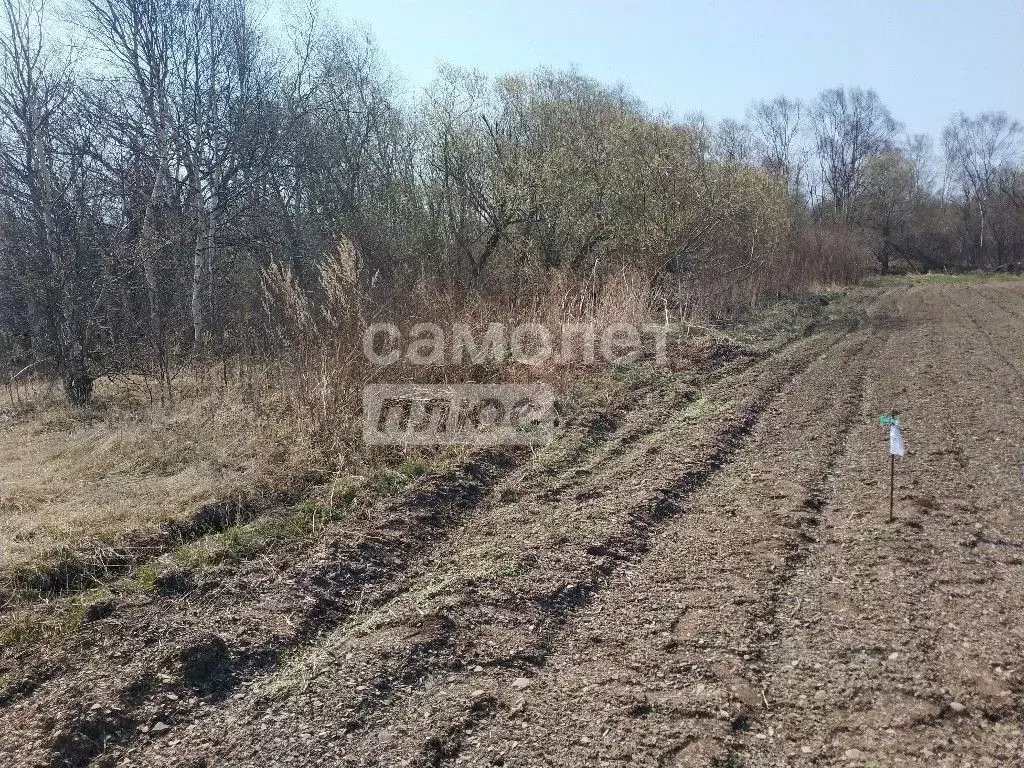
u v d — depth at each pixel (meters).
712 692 3.42
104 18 12.98
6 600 4.53
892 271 47.81
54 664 3.82
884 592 4.24
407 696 3.51
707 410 8.63
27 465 7.04
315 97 18.20
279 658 3.93
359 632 4.13
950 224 48.94
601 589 4.55
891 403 8.84
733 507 5.73
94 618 4.31
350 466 6.67
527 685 3.57
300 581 4.63
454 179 16.77
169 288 12.55
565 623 4.18
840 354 12.59
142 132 13.28
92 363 10.98
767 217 20.50
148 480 6.44
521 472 6.68
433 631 3.99
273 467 6.61
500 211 15.60
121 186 12.35
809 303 20.38
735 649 3.76
